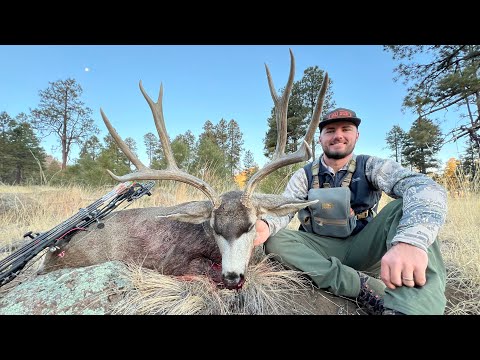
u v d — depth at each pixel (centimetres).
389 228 88
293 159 96
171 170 104
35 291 93
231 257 91
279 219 107
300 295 94
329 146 104
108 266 102
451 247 136
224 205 99
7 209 251
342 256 106
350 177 104
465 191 216
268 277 101
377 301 84
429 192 77
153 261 120
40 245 114
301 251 100
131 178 98
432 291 71
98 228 125
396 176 91
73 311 85
